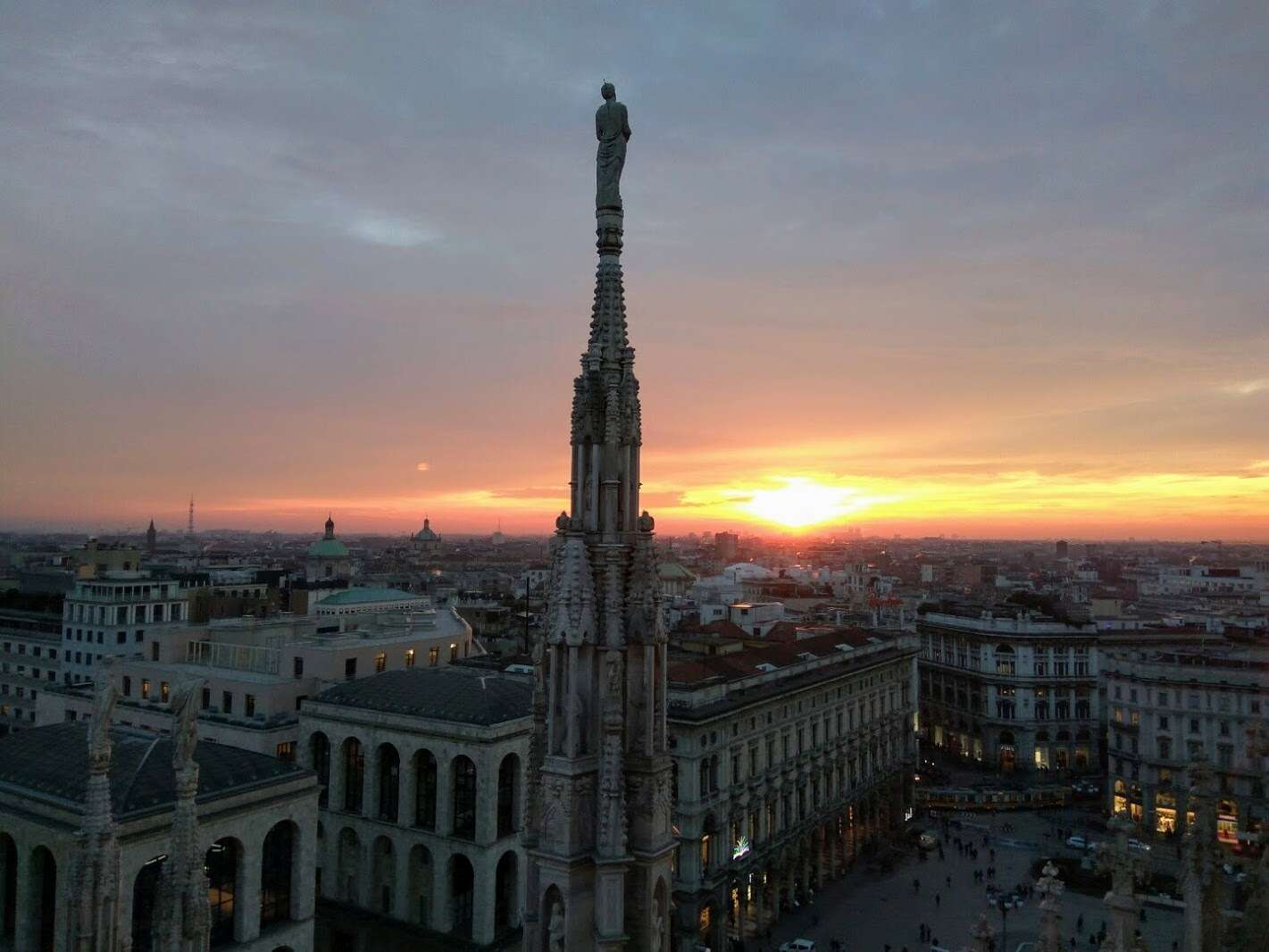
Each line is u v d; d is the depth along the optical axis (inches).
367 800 3147.1
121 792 2276.1
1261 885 983.6
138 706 3764.8
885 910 3860.7
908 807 5182.1
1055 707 6461.6
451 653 4397.1
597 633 872.9
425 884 3014.3
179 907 774.5
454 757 2977.4
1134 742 5044.3
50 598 7253.9
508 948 2933.1
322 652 3654.0
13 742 2677.2
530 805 893.2
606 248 917.2
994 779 6215.6
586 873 855.7
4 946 2375.7
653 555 897.5
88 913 772.0
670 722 3302.2
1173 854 4434.1
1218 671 4778.5
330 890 3191.4
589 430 899.4
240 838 2444.6
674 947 3221.0
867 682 4785.9
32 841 2317.9
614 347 906.1
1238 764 4640.8
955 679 6914.4
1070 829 5059.1
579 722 860.0
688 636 4916.3
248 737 3356.3
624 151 920.3
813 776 4138.8
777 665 4175.7
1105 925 3622.0
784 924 3710.6
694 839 3235.7
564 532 894.4
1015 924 3661.4
